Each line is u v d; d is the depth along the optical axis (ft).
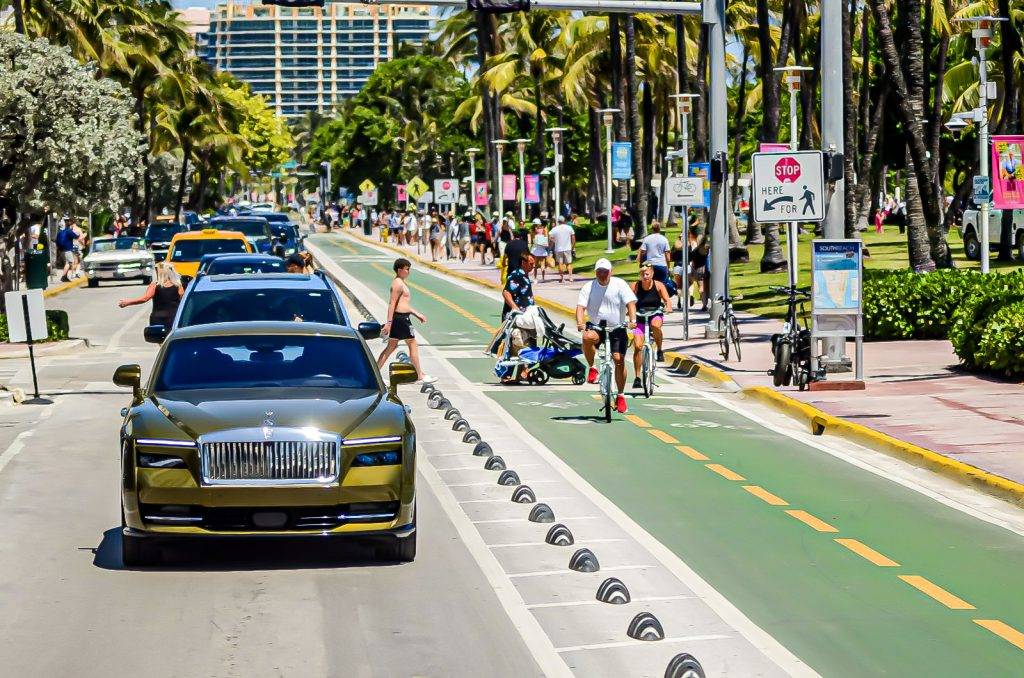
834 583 56.54
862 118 362.33
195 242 202.28
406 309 121.70
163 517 55.67
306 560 59.62
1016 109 321.73
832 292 114.62
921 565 59.88
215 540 55.72
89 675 43.75
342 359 63.93
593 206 470.39
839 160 120.37
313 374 62.80
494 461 82.79
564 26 463.01
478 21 460.55
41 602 52.54
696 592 54.75
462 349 157.79
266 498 55.26
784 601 53.67
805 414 103.86
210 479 55.21
